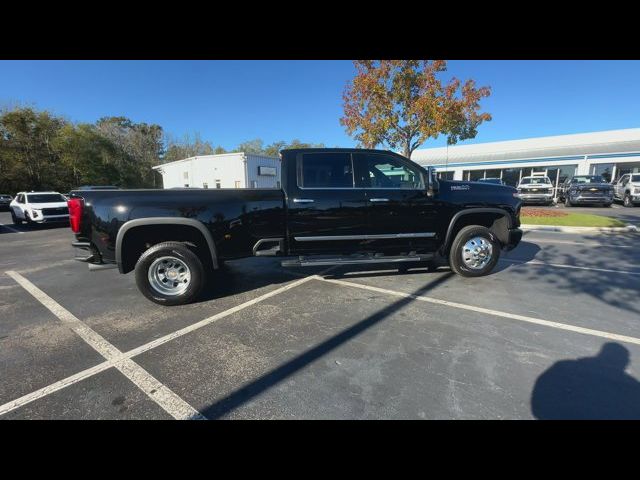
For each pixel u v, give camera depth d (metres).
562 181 25.22
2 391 2.52
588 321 3.56
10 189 30.55
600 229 9.45
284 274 5.60
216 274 5.61
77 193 4.03
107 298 4.59
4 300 4.54
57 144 32.16
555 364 2.75
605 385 2.47
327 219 4.50
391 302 4.21
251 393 2.47
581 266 5.75
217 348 3.14
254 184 26.38
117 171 38.41
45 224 13.74
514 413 2.20
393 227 4.70
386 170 4.74
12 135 30.78
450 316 3.75
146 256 4.09
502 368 2.71
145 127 54.19
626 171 22.91
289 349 3.10
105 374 2.74
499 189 5.05
